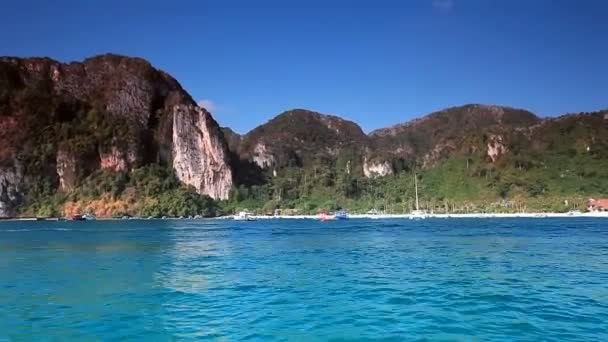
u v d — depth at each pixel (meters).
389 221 165.12
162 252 54.56
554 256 44.69
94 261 44.88
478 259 42.62
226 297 25.45
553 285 27.97
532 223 125.88
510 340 16.83
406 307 22.36
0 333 18.80
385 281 30.25
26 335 18.48
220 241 73.62
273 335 17.94
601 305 22.25
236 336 17.86
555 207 185.62
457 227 109.56
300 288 28.06
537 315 20.38
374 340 17.17
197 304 23.67
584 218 162.25
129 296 26.05
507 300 23.58
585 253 47.41
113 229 123.94
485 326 18.70
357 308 22.31
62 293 27.17
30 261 45.12
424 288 27.38
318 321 19.91
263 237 83.00
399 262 41.00
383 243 64.44
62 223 177.12
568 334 17.41
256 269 37.47
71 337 18.16
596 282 29.05
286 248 58.59
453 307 22.19
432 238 72.94
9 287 29.39
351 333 18.08
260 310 22.09
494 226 111.25
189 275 34.31
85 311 22.33
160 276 33.88
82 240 78.19
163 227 135.00
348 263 40.88
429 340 17.02
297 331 18.44
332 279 31.47
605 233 81.44
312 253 51.28
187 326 19.39
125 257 48.72
